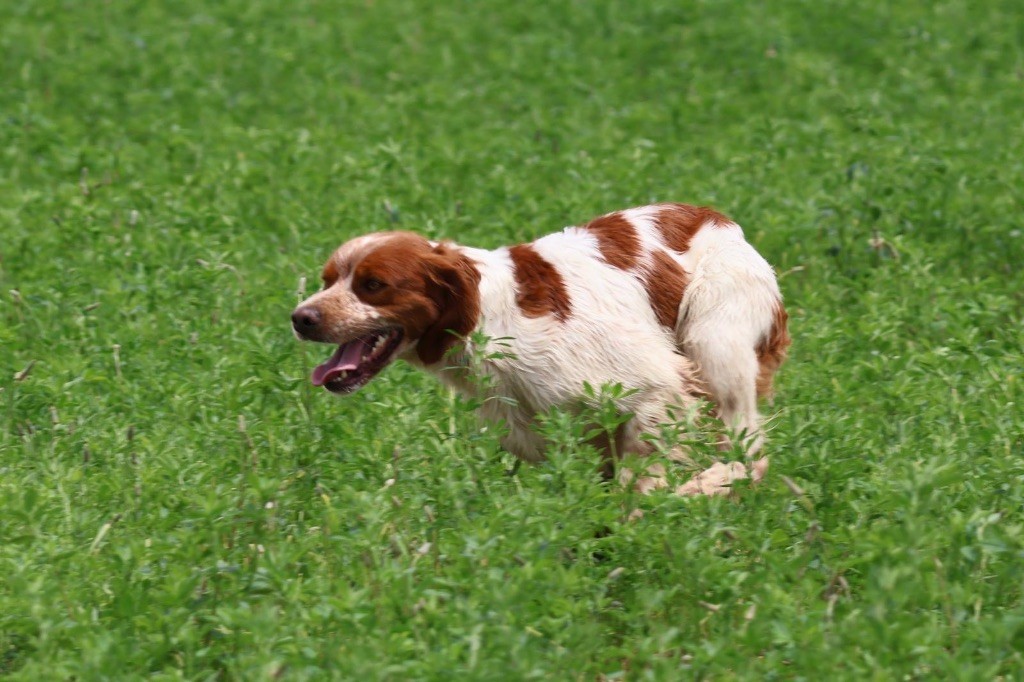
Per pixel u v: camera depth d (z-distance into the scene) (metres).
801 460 9.62
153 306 13.67
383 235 10.02
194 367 12.31
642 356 10.07
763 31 26.06
